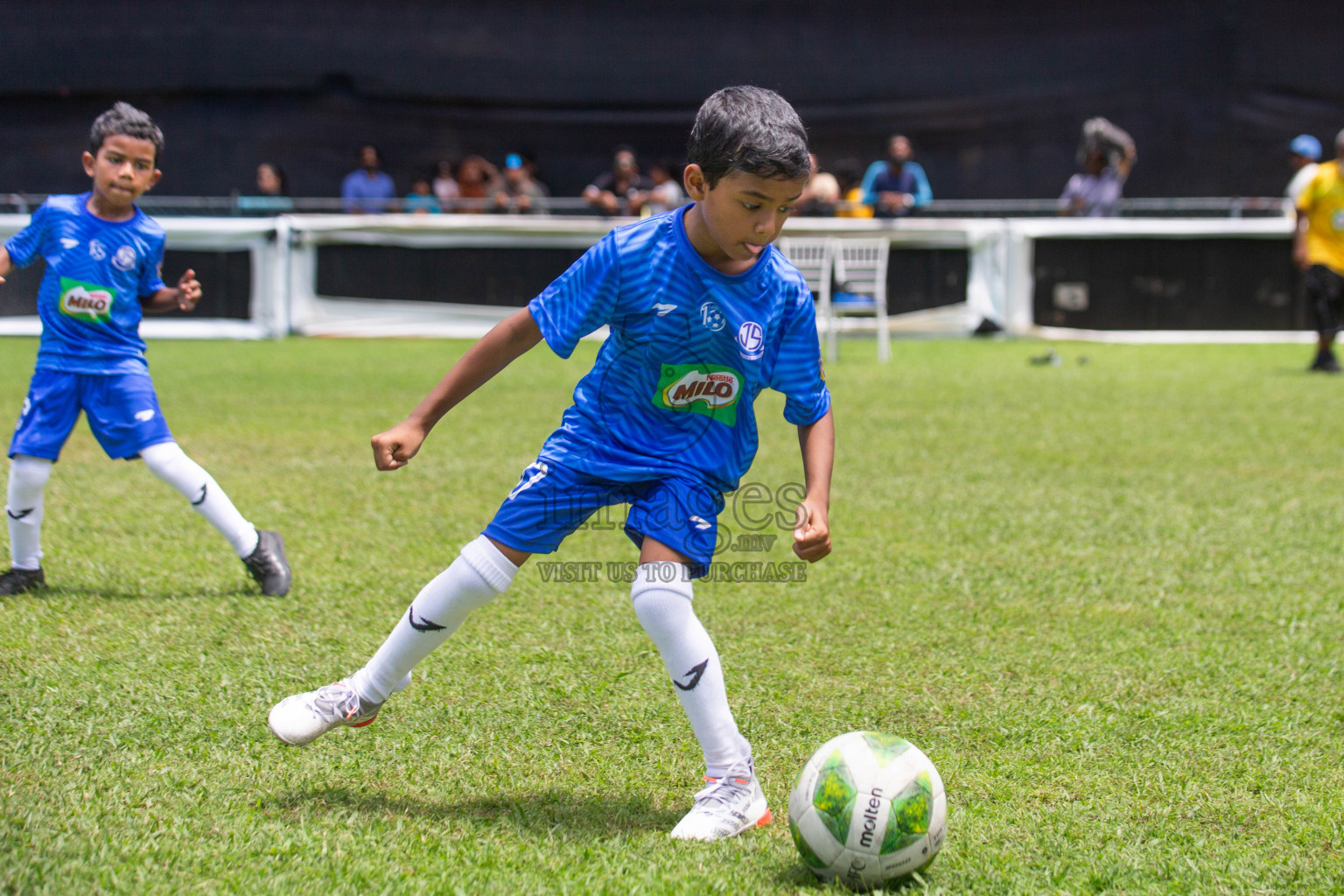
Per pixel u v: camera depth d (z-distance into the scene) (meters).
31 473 5.35
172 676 4.41
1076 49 24.31
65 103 23.98
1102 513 7.57
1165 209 22.17
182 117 24.23
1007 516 7.45
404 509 7.43
